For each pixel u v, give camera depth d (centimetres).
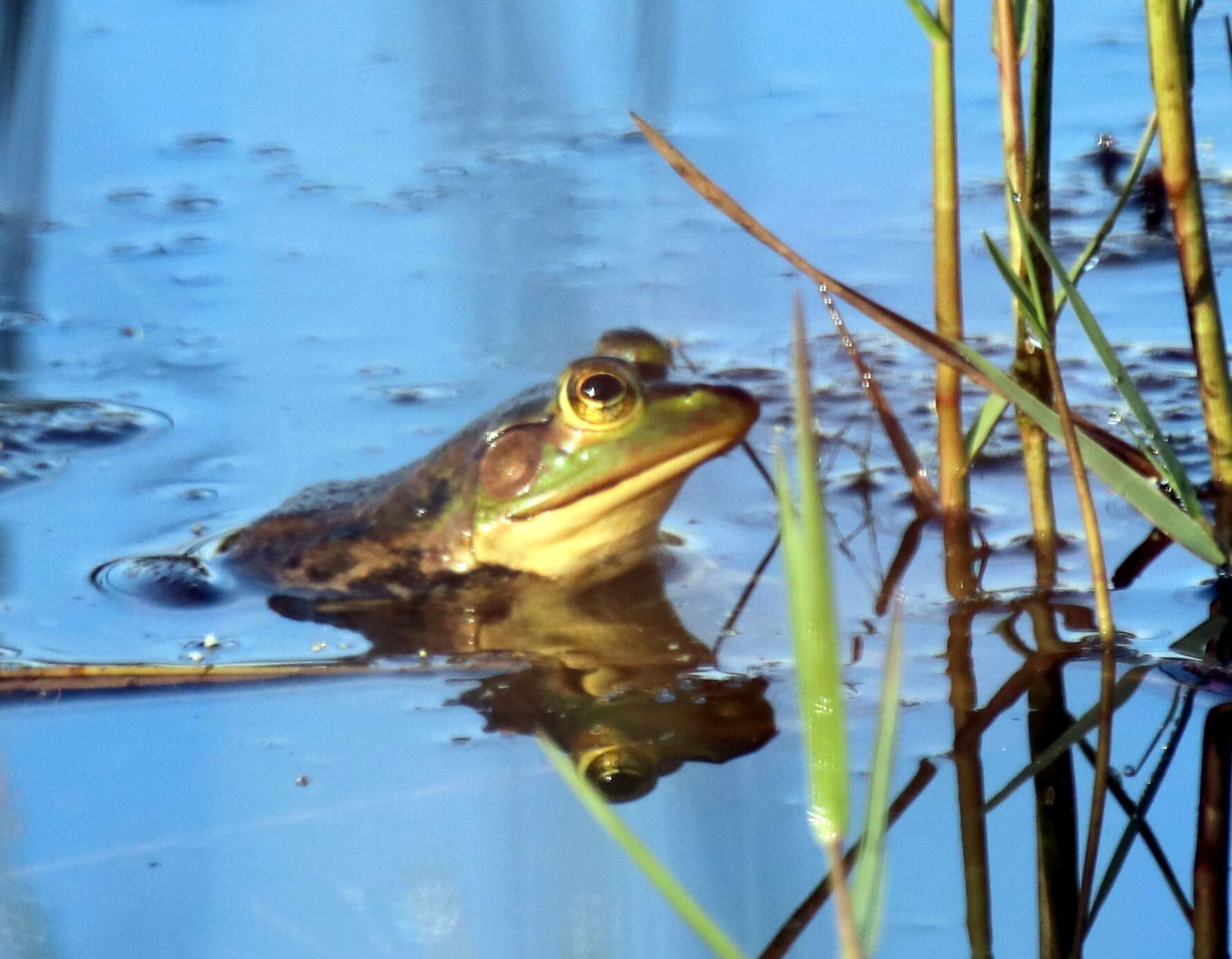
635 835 523
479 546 755
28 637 701
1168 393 876
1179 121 614
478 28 544
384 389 963
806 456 308
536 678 657
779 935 477
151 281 1116
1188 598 677
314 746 603
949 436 716
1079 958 472
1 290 1073
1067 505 780
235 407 951
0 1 408
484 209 1132
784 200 1179
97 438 912
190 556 785
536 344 946
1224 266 1003
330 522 786
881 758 366
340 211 1209
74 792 573
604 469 724
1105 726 591
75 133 1359
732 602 724
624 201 1188
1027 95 1196
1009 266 637
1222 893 504
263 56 1488
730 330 1007
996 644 652
